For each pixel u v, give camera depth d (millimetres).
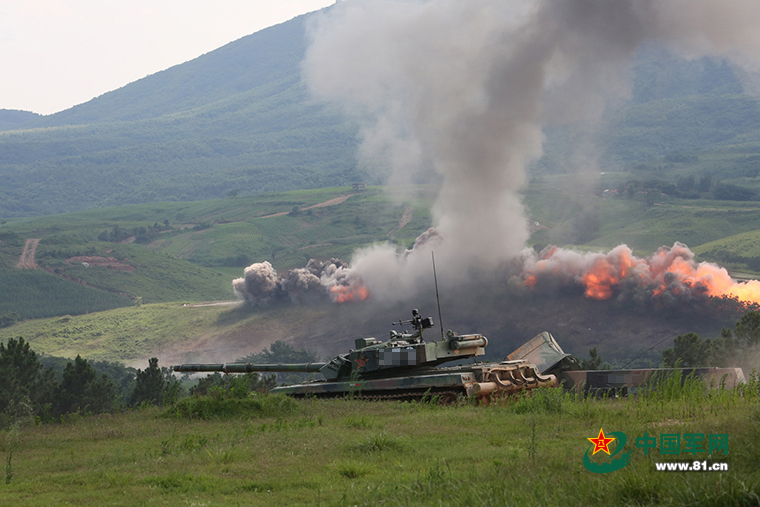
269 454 11844
